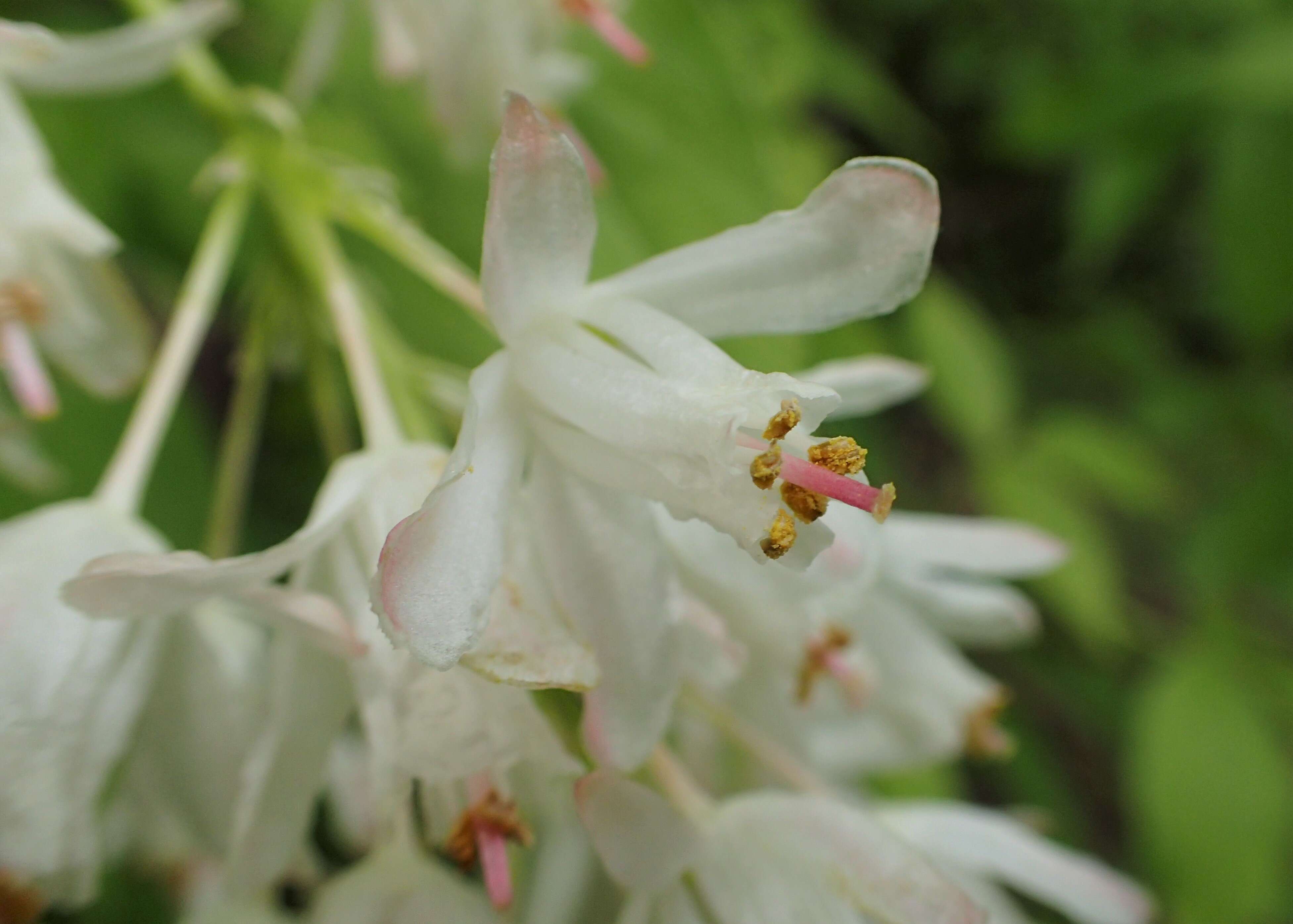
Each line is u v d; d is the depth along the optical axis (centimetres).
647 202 13
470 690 10
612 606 10
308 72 13
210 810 11
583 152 13
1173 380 30
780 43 17
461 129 13
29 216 11
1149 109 25
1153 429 30
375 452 10
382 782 10
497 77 12
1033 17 35
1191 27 32
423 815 10
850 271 10
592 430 10
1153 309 40
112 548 10
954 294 21
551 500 10
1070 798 26
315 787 10
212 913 11
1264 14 29
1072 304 41
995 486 20
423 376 12
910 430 30
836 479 9
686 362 10
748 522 10
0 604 10
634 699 10
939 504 28
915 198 10
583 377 10
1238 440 29
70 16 15
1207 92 24
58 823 10
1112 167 27
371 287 13
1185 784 19
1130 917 12
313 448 18
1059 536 20
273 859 10
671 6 14
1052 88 29
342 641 10
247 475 18
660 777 11
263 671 11
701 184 14
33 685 10
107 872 13
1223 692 19
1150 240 40
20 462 12
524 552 10
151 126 14
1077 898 12
